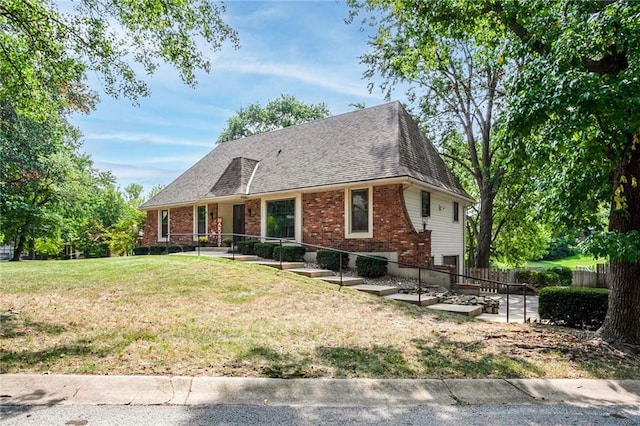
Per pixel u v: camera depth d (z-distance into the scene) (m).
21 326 6.48
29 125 18.50
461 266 19.73
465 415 3.92
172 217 23.08
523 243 27.97
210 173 22.62
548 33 6.29
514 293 17.61
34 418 3.58
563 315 8.24
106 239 33.56
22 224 21.80
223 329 6.62
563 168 7.37
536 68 5.80
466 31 9.12
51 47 8.66
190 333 6.31
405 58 11.73
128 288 10.09
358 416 3.82
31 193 22.50
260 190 17.69
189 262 13.83
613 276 6.77
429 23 8.94
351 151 16.42
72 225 31.09
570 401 4.39
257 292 9.87
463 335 6.99
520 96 5.65
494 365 5.34
